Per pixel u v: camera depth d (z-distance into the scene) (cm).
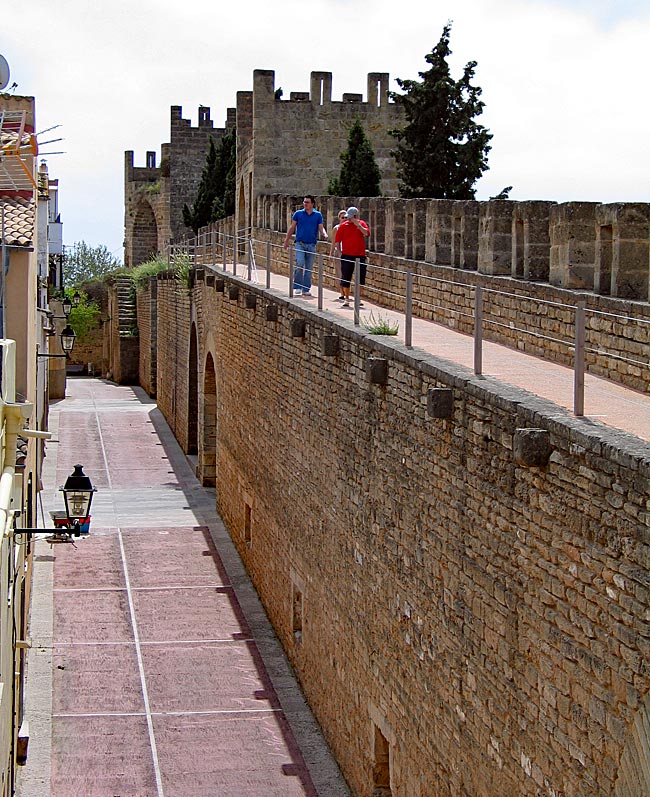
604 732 897
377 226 2300
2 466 1215
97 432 4497
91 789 1627
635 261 1312
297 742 1788
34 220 2030
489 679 1129
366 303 2119
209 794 1622
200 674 2023
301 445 1988
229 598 2416
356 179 3547
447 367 1267
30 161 1969
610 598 884
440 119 3309
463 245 1770
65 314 3897
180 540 2836
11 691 1456
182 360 4162
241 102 4019
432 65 3319
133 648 2131
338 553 1714
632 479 850
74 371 7200
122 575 2547
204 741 1780
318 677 1842
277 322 2200
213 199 5628
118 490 3431
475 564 1163
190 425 4022
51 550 2711
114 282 6662
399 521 1411
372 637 1532
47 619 2258
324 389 1808
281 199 3155
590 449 910
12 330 1941
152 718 1853
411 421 1361
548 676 996
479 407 1145
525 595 1042
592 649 916
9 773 1388
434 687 1287
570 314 1355
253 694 1952
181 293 4194
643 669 838
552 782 988
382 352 1473
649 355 1173
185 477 3641
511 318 1516
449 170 3322
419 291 1884
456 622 1217
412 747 1365
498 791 1109
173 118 6606
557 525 973
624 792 866
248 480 2559
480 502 1147
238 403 2712
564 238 1423
